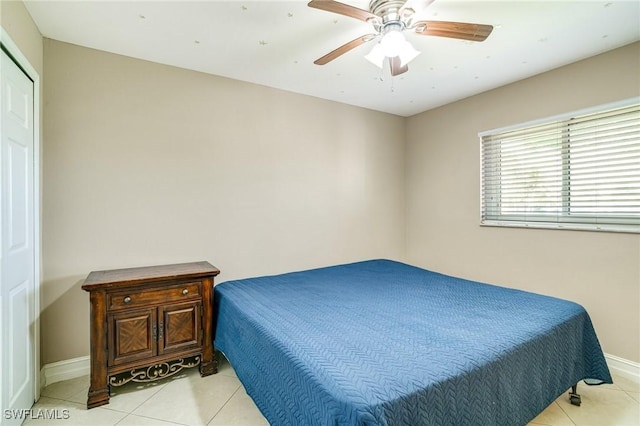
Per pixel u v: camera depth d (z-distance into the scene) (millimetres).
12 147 1674
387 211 3967
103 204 2340
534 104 2807
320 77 2850
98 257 2324
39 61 2055
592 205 2486
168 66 2580
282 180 3158
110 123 2363
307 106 3309
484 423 1221
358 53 2400
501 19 1956
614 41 2219
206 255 2756
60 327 2205
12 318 1655
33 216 1946
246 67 2643
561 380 1671
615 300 2338
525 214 2932
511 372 1361
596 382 1929
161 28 2055
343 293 2252
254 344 1652
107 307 1943
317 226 3402
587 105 2467
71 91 2230
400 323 1665
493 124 3139
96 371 1907
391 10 1659
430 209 3814
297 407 1217
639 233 2213
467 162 3396
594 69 2426
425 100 3473
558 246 2666
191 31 2094
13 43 1623
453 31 1703
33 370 1921
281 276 2789
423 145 3887
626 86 2262
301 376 1219
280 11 1879
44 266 2145
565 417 1816
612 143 2371
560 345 1676
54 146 2174
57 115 2184
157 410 1882
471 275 3375
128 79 2428
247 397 2018
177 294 2172
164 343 2129
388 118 3957
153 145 2523
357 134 3693
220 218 2820
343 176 3590
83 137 2271
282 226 3164
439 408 1099
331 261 3514
